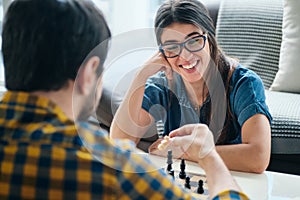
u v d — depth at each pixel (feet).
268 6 8.57
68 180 2.12
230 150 4.86
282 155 6.69
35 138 2.16
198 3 4.61
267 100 7.36
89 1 2.37
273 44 8.37
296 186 4.39
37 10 2.23
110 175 2.17
